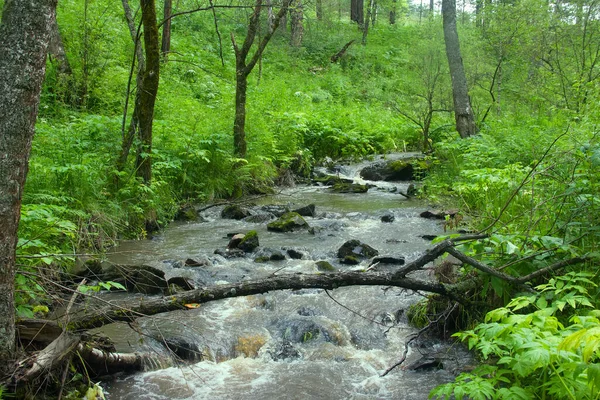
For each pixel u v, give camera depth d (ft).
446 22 48.39
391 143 58.08
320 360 15.80
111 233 26.07
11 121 9.74
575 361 9.07
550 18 51.31
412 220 31.96
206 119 40.01
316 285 13.79
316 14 97.19
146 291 19.49
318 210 35.22
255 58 37.58
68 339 11.41
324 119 55.83
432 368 15.05
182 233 29.12
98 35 41.29
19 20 9.66
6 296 10.25
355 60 89.56
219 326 17.53
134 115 28.58
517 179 24.86
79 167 24.17
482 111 58.75
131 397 13.51
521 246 15.43
